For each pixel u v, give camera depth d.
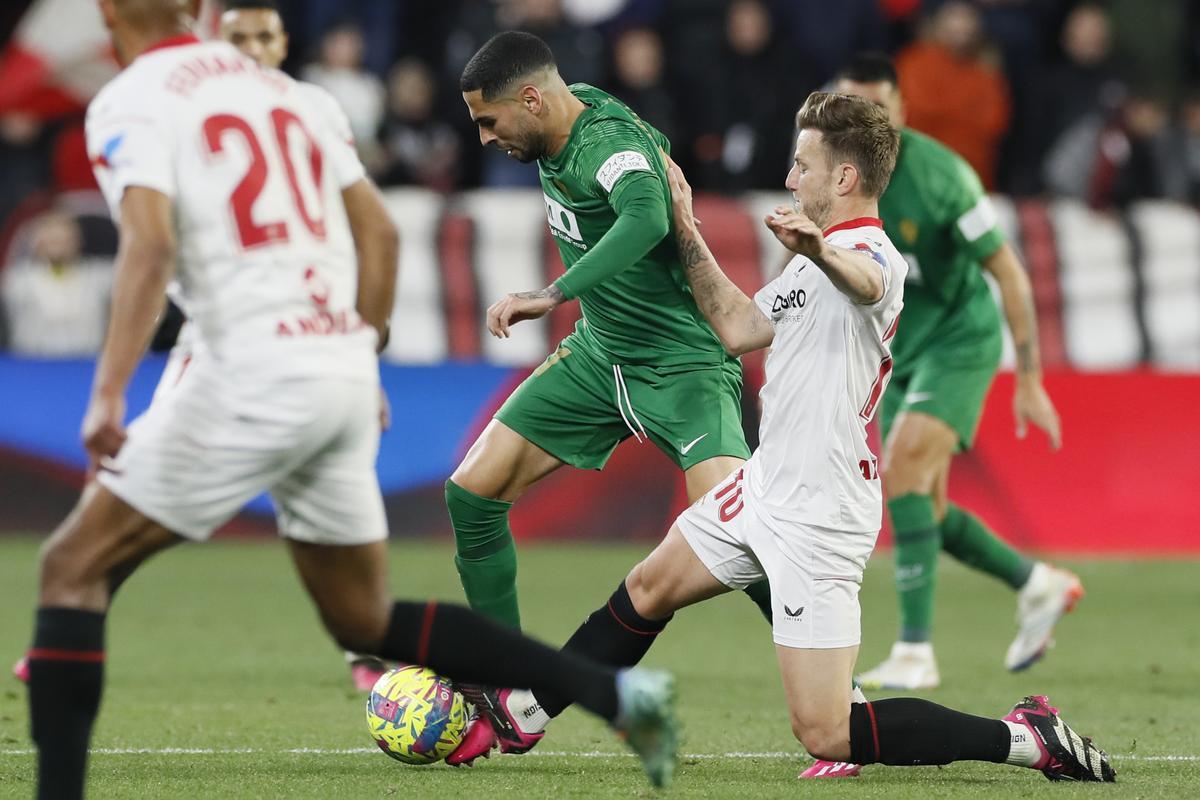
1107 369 44.56
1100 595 36.66
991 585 40.09
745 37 49.38
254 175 13.19
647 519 43.56
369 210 14.30
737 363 20.84
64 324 45.38
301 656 27.56
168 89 13.12
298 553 13.85
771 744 19.66
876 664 27.83
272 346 12.98
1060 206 47.88
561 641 28.95
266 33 23.33
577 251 20.59
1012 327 25.61
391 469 43.84
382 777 17.12
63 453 43.88
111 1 13.66
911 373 26.09
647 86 48.22
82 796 12.92
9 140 50.66
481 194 46.69
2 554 41.16
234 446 12.90
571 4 52.50
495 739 18.14
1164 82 57.03
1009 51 52.91
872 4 52.31
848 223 15.98
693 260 18.25
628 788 16.59
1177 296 46.72
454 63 50.19
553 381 20.66
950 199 24.86
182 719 21.16
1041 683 25.52
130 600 34.78
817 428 15.95
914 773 17.72
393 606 14.02
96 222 45.81
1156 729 20.95
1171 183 50.28
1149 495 43.31
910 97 49.19
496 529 20.67
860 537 16.12
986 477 42.97
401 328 45.56
